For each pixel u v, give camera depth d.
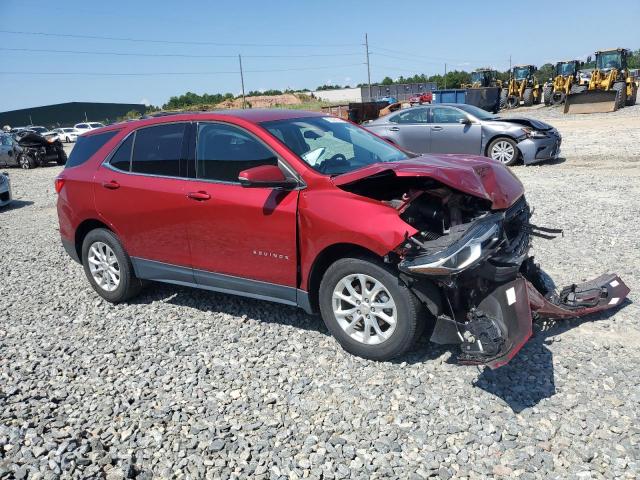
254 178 3.86
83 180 5.45
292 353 4.22
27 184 16.61
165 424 3.45
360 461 2.99
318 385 3.75
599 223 7.10
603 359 3.79
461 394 3.50
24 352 4.60
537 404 3.35
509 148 12.21
